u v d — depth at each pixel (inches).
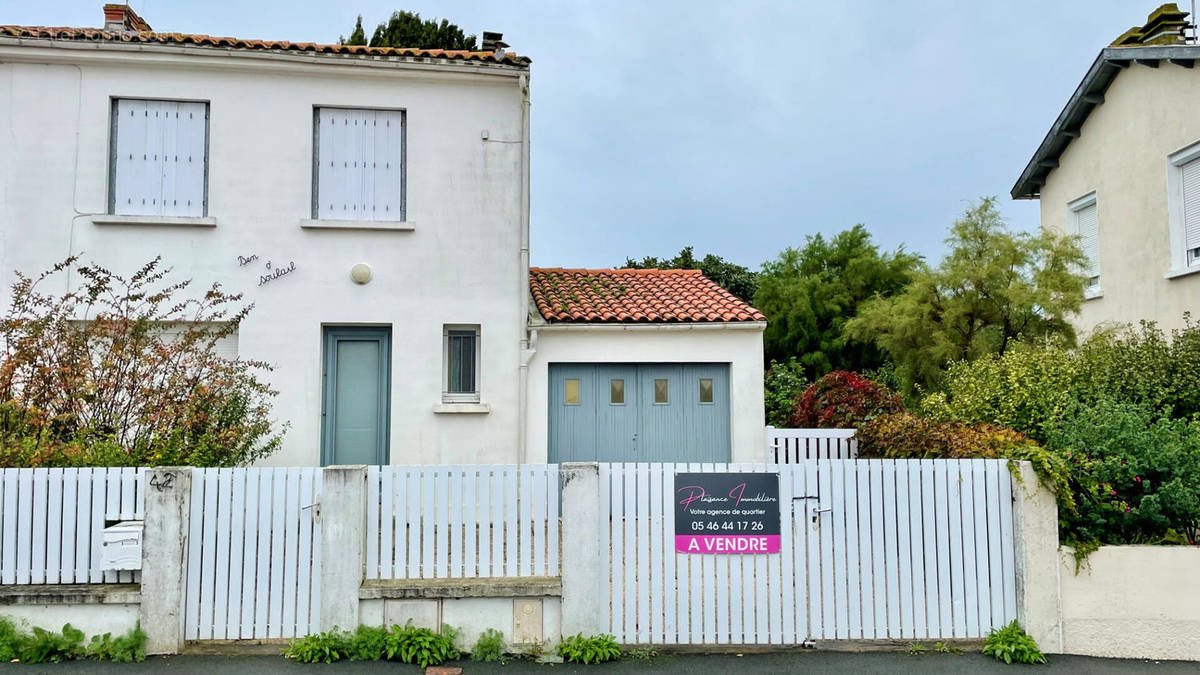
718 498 264.1
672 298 480.7
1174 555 260.7
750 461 439.2
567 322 433.7
